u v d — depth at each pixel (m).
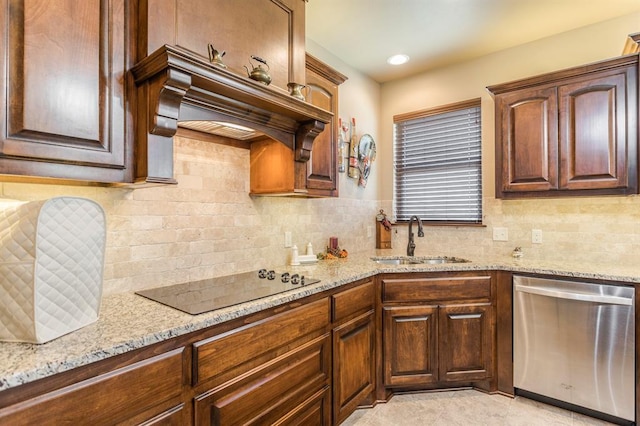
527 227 2.68
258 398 1.37
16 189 1.26
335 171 2.35
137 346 0.99
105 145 1.17
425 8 2.23
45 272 0.96
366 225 3.23
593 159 2.17
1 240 0.95
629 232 2.29
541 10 2.26
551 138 2.31
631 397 1.88
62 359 0.85
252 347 1.36
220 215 1.96
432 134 3.21
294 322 1.56
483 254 2.87
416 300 2.23
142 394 1.01
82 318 1.08
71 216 1.03
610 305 1.92
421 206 3.26
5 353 0.88
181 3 1.37
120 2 1.23
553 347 2.09
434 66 3.09
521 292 2.20
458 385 2.40
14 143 0.97
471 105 2.95
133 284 1.58
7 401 0.77
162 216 1.70
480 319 2.28
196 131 1.84
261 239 2.21
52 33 1.05
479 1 2.16
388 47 2.74
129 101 1.24
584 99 2.19
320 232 2.70
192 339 1.16
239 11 1.62
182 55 1.19
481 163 2.91
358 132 3.14
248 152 2.13
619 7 2.23
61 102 1.07
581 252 2.46
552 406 2.14
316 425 1.69
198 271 1.84
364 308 2.09
